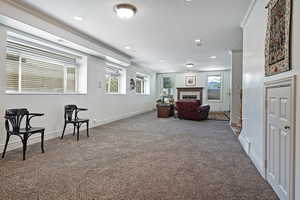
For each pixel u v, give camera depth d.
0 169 2.32
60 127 4.21
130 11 2.75
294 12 1.45
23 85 3.59
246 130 3.19
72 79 4.89
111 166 2.46
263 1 2.25
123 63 6.52
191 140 3.90
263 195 1.77
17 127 2.74
